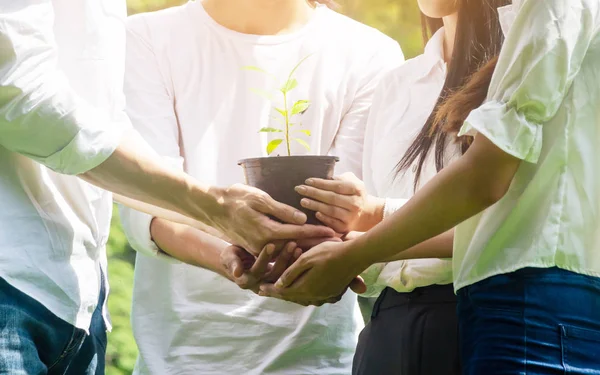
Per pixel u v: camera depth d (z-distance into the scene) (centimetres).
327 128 381
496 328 254
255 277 330
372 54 391
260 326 364
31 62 264
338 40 389
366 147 364
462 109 299
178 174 307
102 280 311
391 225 279
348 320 376
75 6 289
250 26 380
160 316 371
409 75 354
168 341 369
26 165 280
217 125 373
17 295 268
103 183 294
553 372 244
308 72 380
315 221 325
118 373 711
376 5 849
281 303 366
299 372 365
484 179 256
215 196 315
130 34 376
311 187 319
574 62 250
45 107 266
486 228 264
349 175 334
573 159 252
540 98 247
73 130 272
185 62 376
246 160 321
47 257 277
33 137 269
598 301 251
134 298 376
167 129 368
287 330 364
